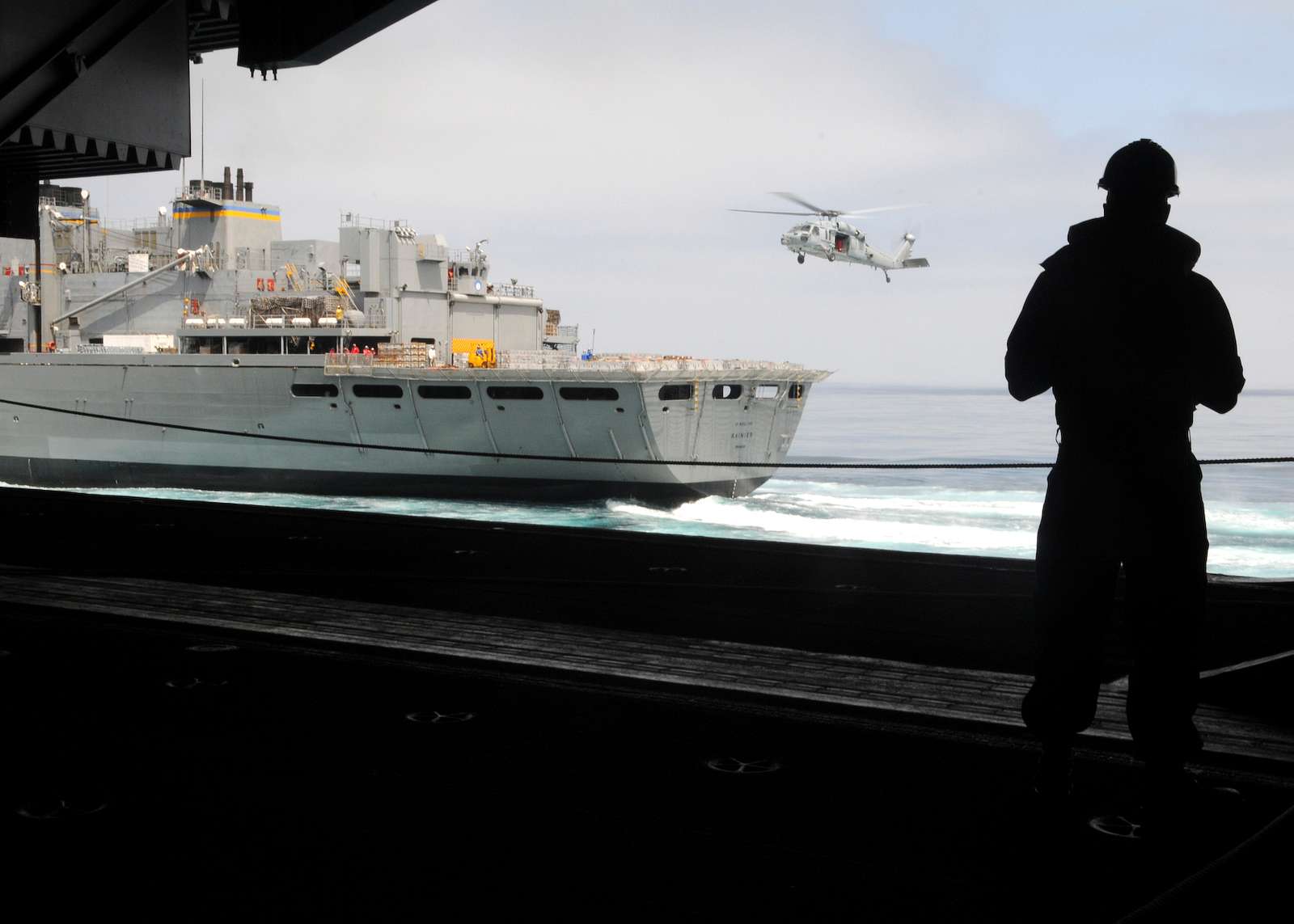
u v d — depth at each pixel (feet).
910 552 26.16
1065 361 9.60
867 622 18.54
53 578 21.86
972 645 16.78
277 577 22.26
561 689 14.19
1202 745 10.07
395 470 107.45
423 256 118.93
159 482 116.37
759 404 108.58
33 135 35.88
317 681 14.42
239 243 126.72
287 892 8.17
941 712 13.08
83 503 35.45
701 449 103.55
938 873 8.63
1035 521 111.75
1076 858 8.96
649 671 14.93
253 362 108.99
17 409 121.39
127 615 18.37
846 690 14.06
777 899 8.14
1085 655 9.86
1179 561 9.53
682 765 11.23
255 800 10.10
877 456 230.48
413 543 27.40
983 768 11.22
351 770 10.93
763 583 22.15
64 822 9.56
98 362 116.16
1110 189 9.49
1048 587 9.89
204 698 13.60
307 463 109.60
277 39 40.55
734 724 12.68
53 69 36.19
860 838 9.34
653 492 102.73
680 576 22.82
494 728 12.44
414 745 11.78
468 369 99.50
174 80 40.45
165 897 8.08
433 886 8.30
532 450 101.86
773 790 10.50
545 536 28.55
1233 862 7.38
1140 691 9.89
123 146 38.93
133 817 9.69
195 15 42.06
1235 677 13.23
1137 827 9.63
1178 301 9.20
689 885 8.36
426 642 16.58
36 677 14.60
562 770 10.99
